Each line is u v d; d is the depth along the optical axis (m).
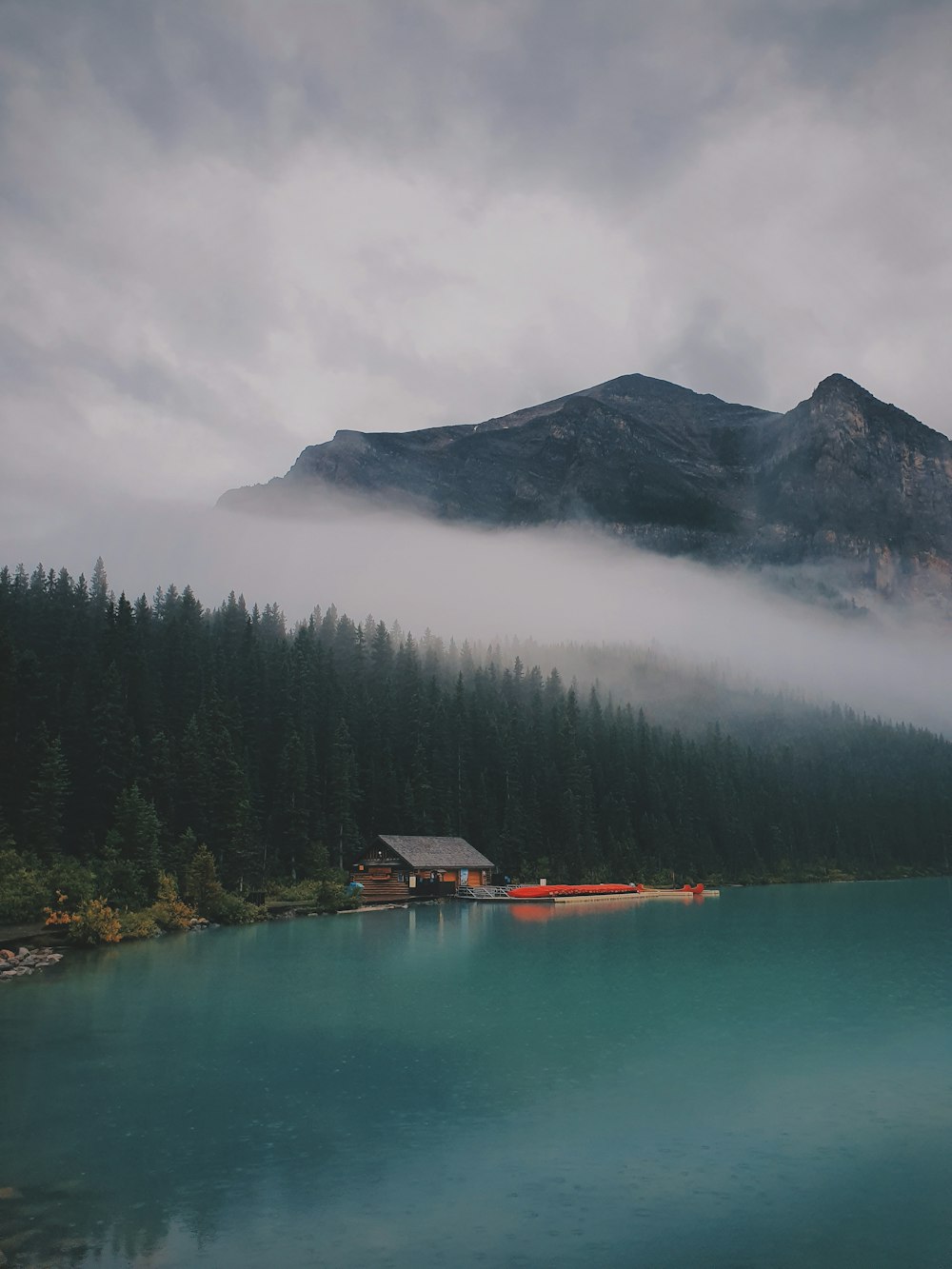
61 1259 19.88
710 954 67.50
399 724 152.00
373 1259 20.11
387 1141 27.05
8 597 135.88
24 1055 35.97
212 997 47.47
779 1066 35.16
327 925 84.69
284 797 109.88
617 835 162.25
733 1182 24.41
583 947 71.00
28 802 80.94
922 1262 20.25
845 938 79.00
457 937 77.00
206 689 121.12
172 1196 23.17
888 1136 27.78
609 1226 21.83
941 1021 43.31
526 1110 29.84
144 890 77.12
